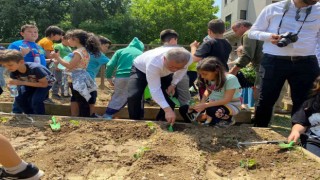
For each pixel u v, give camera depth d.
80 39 5.36
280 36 4.25
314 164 3.37
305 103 4.03
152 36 30.14
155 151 3.61
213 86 4.56
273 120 6.52
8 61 4.83
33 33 6.41
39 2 28.11
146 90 5.64
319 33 4.49
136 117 5.11
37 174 2.54
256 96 5.73
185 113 5.00
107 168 3.27
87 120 4.86
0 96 7.40
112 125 4.59
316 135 3.87
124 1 30.03
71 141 4.00
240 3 28.83
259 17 4.65
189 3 29.92
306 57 4.43
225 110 4.52
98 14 27.97
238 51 6.98
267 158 3.56
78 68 5.32
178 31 29.73
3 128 4.48
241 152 3.75
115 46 12.48
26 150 3.72
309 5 4.30
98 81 11.30
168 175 3.09
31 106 5.53
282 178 3.10
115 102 5.71
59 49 7.67
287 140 3.99
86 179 3.04
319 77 3.91
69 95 7.80
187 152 3.67
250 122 6.11
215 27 5.28
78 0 27.22
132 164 3.37
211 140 4.05
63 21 28.41
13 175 2.44
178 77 4.83
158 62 4.32
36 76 5.09
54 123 4.63
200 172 3.20
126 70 5.65
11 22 26.94
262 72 4.68
